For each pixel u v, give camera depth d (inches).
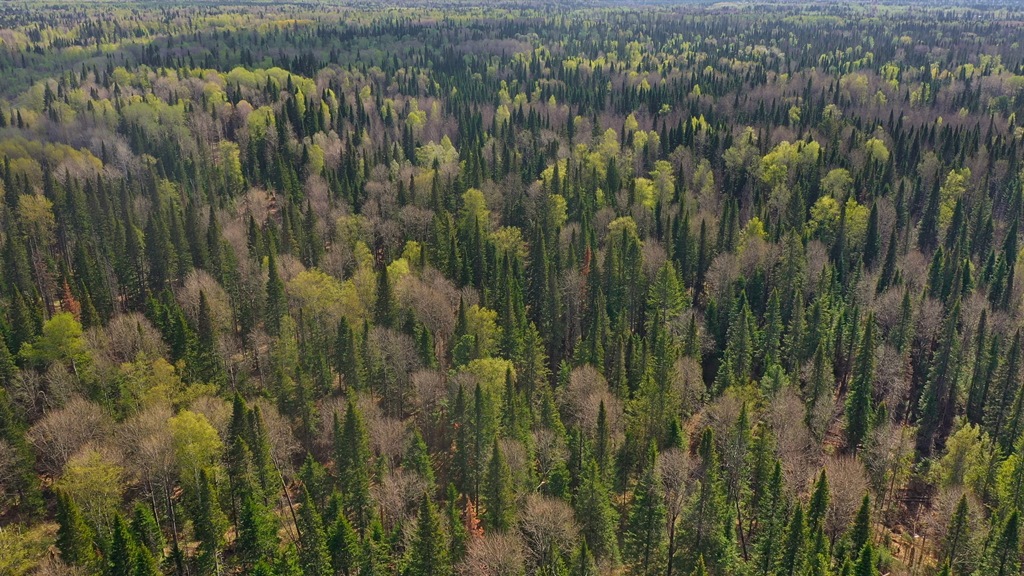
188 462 3284.9
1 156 7293.3
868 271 6230.3
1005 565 2952.8
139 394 3873.0
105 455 3326.8
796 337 4972.9
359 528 3427.7
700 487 3174.2
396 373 4306.1
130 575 2755.9
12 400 3880.4
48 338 4062.5
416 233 6392.7
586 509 3233.3
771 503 3201.3
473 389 3868.1
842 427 4352.9
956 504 3309.5
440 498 3686.0
